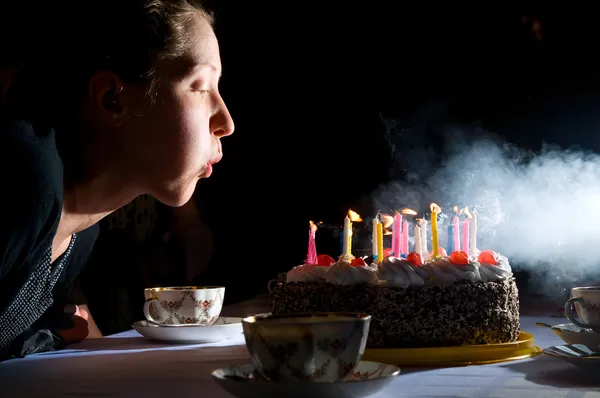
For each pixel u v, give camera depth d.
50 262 1.08
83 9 1.08
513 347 1.00
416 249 1.19
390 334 1.02
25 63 1.09
